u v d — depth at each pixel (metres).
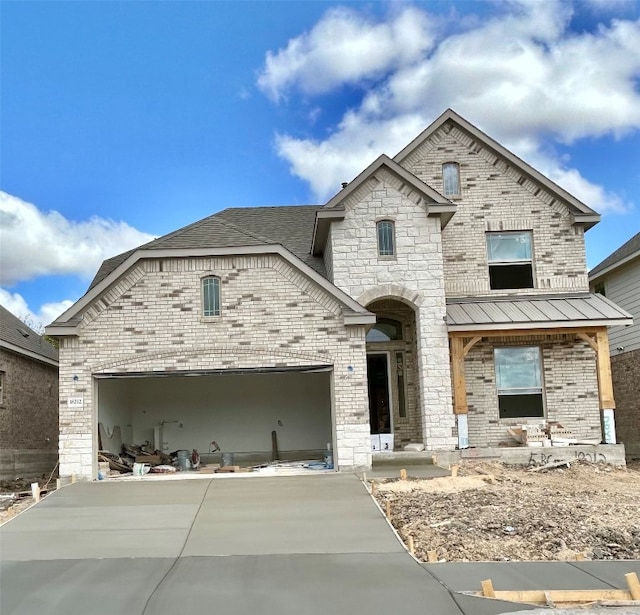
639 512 12.89
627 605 7.95
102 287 17.59
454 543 10.84
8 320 25.14
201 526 12.18
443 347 19.39
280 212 25.30
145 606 8.02
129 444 21.70
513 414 21.02
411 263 19.66
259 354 17.66
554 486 15.97
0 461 22.05
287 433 22.66
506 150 21.83
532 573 9.17
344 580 8.91
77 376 17.38
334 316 17.78
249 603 8.05
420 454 18.36
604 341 19.67
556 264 21.69
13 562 10.08
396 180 20.02
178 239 18.20
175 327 17.69
